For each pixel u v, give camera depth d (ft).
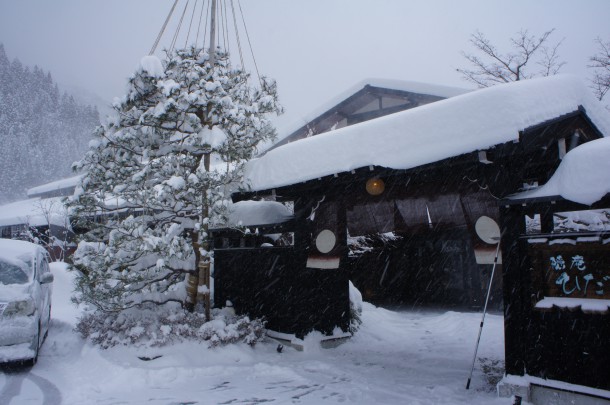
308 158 25.41
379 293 56.44
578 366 16.85
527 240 18.57
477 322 38.50
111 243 25.36
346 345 30.58
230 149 27.14
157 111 25.68
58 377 22.61
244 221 31.55
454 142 19.34
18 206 84.12
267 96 29.76
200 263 28.12
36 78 406.62
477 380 21.86
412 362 26.25
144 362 23.67
